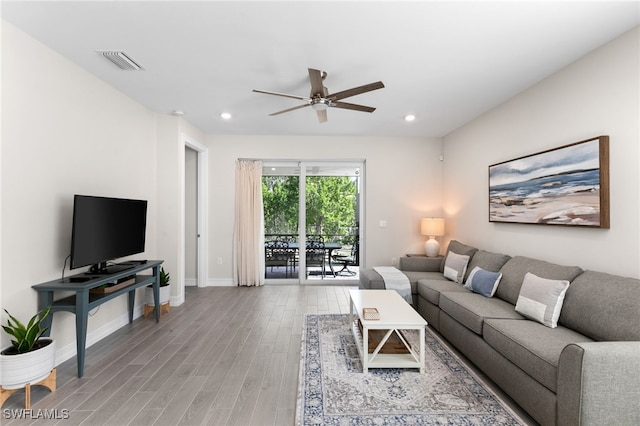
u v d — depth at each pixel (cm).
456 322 298
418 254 561
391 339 286
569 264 282
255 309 421
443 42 246
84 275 280
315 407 206
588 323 212
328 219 582
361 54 265
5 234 221
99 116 315
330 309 421
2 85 218
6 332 210
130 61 278
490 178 402
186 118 450
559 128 293
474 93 353
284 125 489
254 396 221
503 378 220
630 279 209
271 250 582
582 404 154
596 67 254
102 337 322
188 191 559
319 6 203
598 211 247
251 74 304
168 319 380
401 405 209
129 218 339
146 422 192
